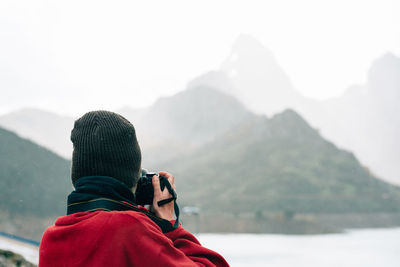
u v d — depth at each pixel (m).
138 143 1.21
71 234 0.98
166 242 1.00
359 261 87.31
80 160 1.09
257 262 81.94
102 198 1.05
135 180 1.15
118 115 1.17
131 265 0.95
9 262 5.17
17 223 88.50
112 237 0.95
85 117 1.14
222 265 1.12
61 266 0.95
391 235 183.50
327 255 99.38
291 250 111.31
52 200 106.88
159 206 1.17
